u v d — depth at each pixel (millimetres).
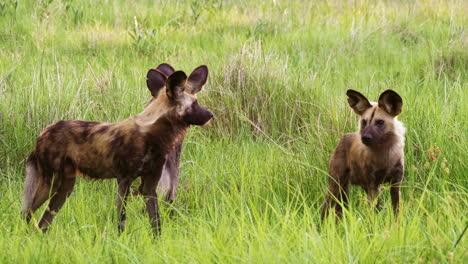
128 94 19703
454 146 14906
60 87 18516
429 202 13117
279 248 10414
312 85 20422
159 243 11391
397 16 32750
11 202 13734
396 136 13047
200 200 14531
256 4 35594
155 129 12742
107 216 13055
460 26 28734
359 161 13312
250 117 19438
